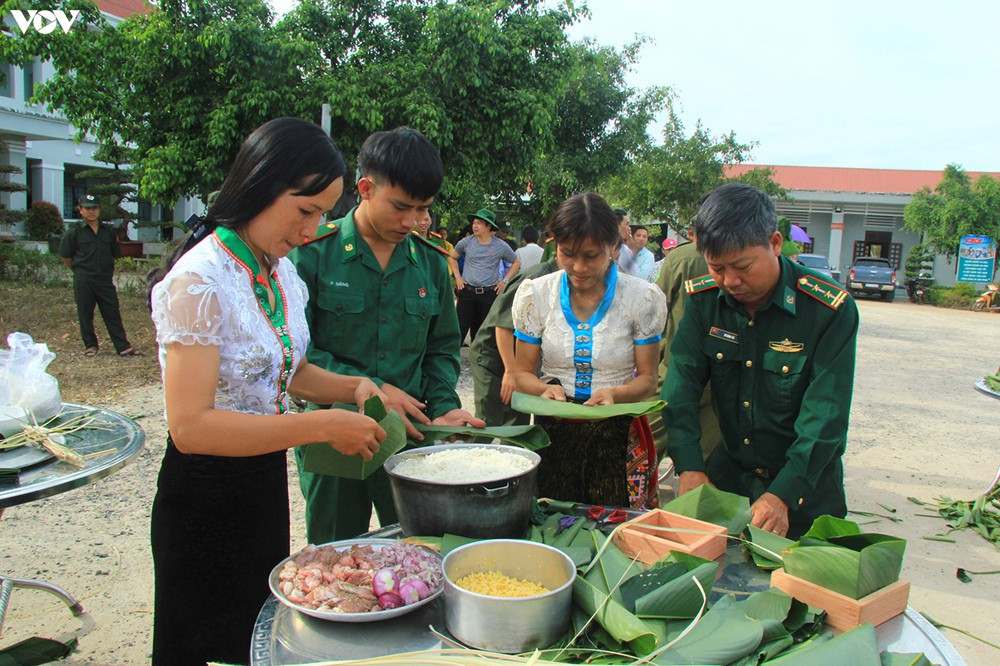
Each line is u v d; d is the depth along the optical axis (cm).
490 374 365
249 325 148
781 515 183
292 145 144
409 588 129
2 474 171
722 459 227
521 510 159
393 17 875
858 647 114
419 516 156
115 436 212
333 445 148
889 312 1900
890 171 3278
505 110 891
